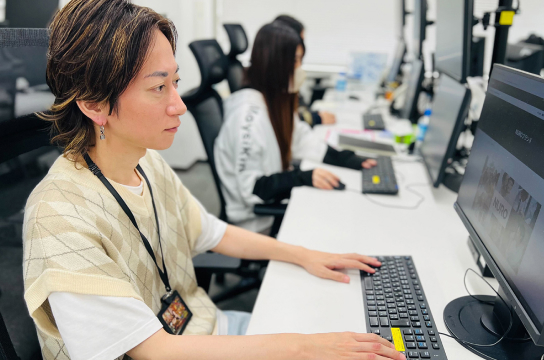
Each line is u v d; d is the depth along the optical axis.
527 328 0.64
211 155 1.61
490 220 0.84
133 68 0.64
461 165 1.72
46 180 0.72
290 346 0.70
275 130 1.63
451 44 1.39
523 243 0.69
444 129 1.43
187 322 0.91
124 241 0.77
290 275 0.98
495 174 0.84
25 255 0.65
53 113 0.70
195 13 3.29
